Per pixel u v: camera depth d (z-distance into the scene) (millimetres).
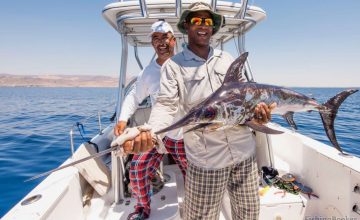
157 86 2680
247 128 1748
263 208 2385
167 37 2623
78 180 2307
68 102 26062
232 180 1750
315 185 2521
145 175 2234
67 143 7746
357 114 15562
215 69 1683
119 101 2947
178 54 1729
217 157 1610
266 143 2959
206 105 1444
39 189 1946
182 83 1649
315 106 1944
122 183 2578
